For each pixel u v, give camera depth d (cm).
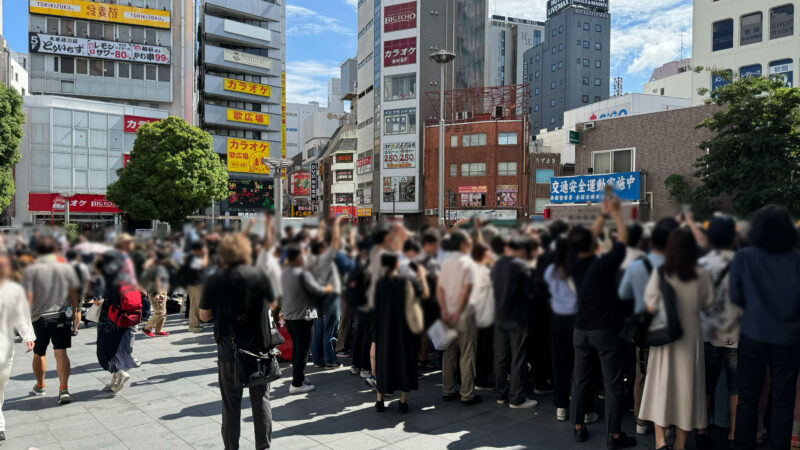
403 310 460
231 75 5434
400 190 4628
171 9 4325
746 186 1648
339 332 720
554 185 2267
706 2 3703
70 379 615
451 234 441
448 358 512
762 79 1688
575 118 5219
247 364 355
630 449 389
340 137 6606
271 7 5597
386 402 517
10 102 2728
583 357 398
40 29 3897
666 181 1966
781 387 346
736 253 349
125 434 440
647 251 367
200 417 482
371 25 5297
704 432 383
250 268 353
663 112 2064
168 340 837
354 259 435
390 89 4725
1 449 410
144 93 4222
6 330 408
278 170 1889
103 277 346
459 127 4234
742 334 353
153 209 3067
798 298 328
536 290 430
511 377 486
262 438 381
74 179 3553
